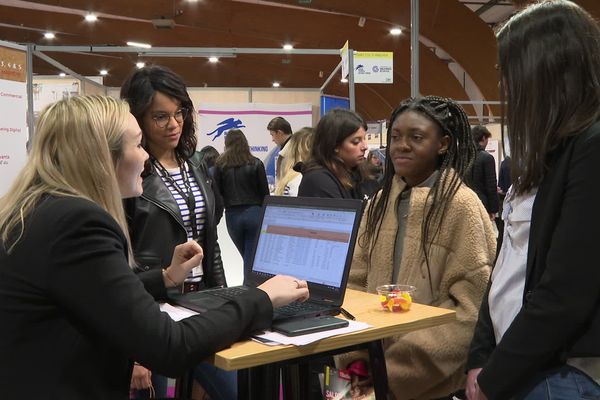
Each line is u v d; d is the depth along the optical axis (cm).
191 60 1555
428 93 1379
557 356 106
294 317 126
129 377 114
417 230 162
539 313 102
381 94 1672
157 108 190
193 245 148
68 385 100
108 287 100
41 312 100
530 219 114
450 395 152
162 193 191
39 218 102
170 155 203
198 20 1134
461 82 1562
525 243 116
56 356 100
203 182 207
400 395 152
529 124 110
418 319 128
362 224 180
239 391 127
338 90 1759
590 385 103
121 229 110
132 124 122
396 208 171
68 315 102
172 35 1302
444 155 167
